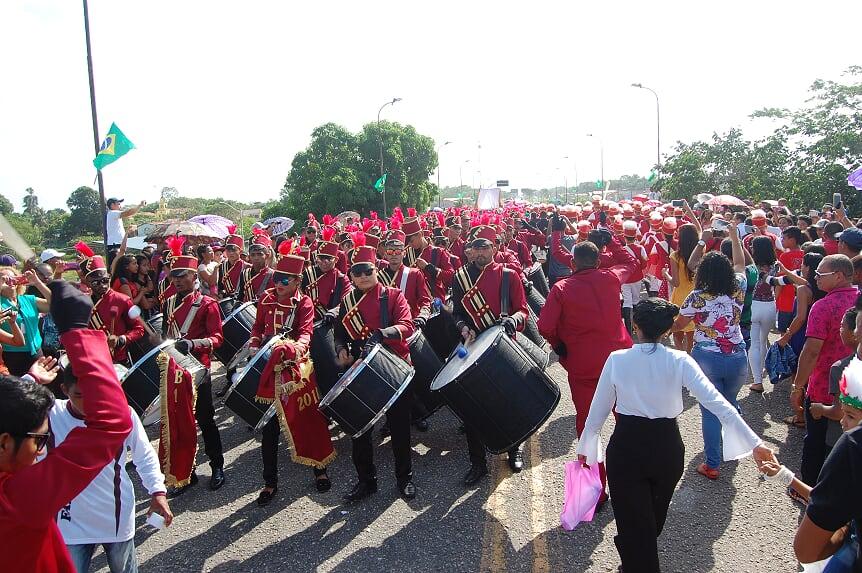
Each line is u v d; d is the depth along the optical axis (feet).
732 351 16.15
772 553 13.35
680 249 26.43
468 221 53.93
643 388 11.24
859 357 11.39
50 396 6.74
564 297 15.17
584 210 64.49
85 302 6.54
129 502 10.99
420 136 160.66
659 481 11.41
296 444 16.92
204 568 14.11
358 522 15.78
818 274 14.99
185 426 16.85
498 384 14.92
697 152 112.37
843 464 7.30
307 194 149.28
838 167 81.87
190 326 18.84
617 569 13.15
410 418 18.49
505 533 14.80
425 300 21.09
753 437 10.38
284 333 18.01
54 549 7.18
